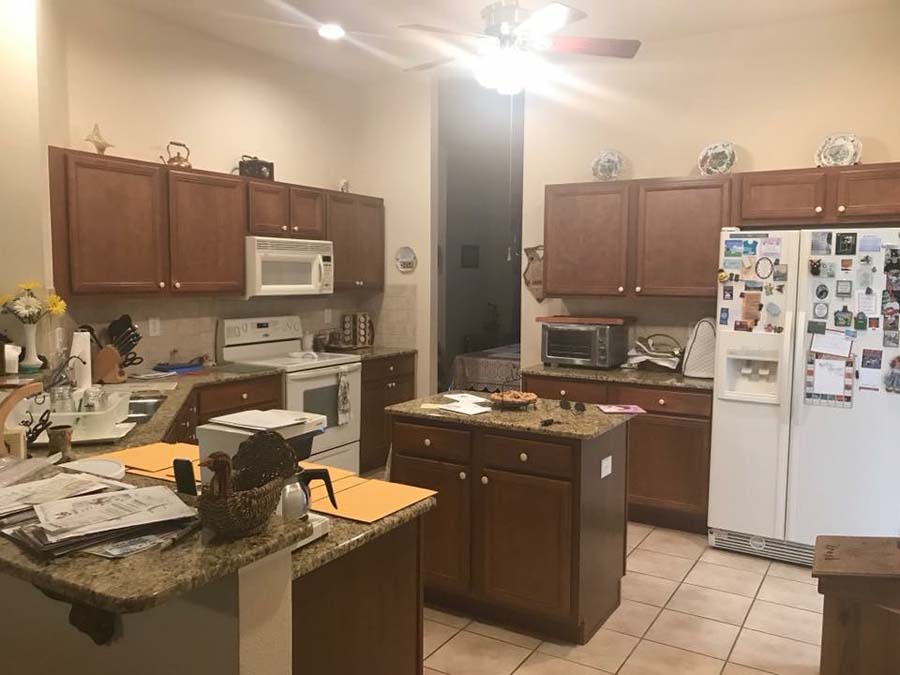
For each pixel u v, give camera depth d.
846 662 2.15
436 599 3.14
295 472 1.45
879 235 3.34
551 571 2.79
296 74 5.08
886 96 3.88
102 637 1.43
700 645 2.82
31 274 3.23
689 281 4.17
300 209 4.76
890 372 3.34
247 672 1.27
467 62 4.89
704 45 4.35
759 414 3.66
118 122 3.93
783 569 3.59
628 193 4.34
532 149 4.99
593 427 2.76
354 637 1.74
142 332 4.16
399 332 5.59
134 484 1.87
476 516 2.94
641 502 4.17
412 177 5.44
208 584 1.27
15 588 1.63
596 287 4.48
